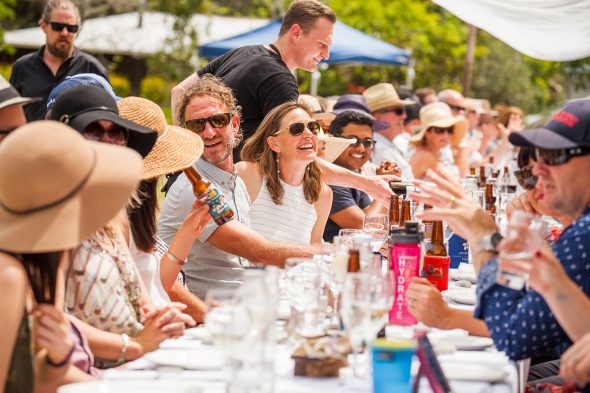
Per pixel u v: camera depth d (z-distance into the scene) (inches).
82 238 106.1
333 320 142.8
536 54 366.6
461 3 340.5
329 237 267.3
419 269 148.0
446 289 176.1
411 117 496.4
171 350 128.3
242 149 228.5
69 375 110.9
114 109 145.4
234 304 99.8
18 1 994.7
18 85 340.8
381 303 115.6
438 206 139.3
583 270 126.4
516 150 425.7
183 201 194.5
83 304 132.0
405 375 100.6
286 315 152.0
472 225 134.7
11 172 103.0
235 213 208.5
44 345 106.5
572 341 126.9
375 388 101.3
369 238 161.6
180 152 169.0
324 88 996.6
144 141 149.9
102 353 128.3
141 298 143.4
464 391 109.4
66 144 105.0
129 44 901.8
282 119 222.1
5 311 102.3
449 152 434.3
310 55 268.4
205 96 204.5
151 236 158.4
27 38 871.1
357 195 298.5
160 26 951.0
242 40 574.9
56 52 336.2
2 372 102.1
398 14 1045.8
